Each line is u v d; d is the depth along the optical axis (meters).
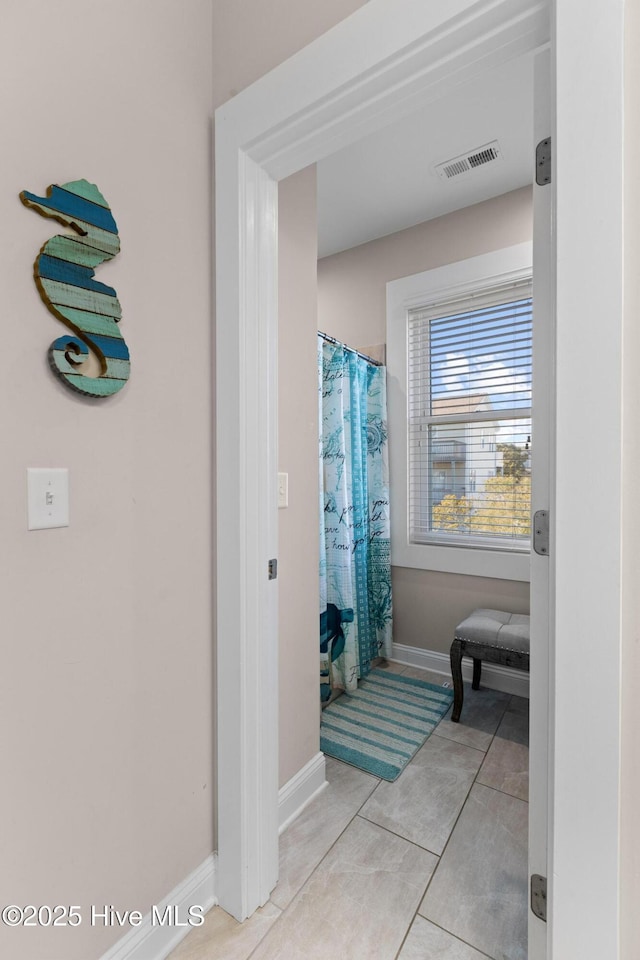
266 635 1.23
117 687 1.01
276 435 1.27
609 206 0.70
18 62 0.82
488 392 2.50
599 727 0.73
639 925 0.73
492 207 2.42
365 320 2.88
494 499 2.49
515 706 2.29
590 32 0.70
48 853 0.89
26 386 0.84
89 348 0.93
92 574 0.96
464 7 0.80
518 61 1.60
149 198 1.06
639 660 0.71
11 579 0.82
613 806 0.72
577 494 0.73
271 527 1.25
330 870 1.34
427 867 1.35
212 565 1.24
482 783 1.72
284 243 1.53
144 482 1.06
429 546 2.65
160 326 1.09
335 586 2.35
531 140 1.99
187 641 1.17
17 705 0.84
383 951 1.11
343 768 1.82
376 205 2.47
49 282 0.85
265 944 1.13
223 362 1.18
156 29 1.07
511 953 1.10
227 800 1.21
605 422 0.71
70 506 0.91
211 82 1.22
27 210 0.83
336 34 0.97
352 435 2.52
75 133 0.91
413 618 2.75
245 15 1.16
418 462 2.75
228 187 1.15
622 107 0.69
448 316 2.62
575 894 0.75
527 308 2.37
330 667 2.32
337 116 1.02
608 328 0.70
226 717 1.20
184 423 1.15
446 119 1.87
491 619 2.21
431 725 2.12
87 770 0.95
